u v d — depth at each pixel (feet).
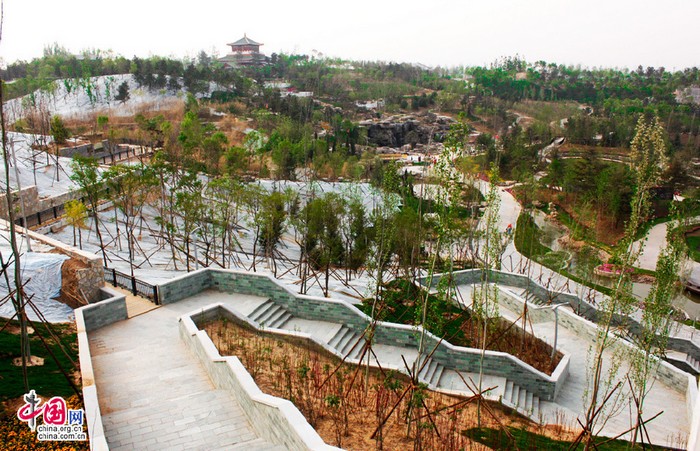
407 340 64.69
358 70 563.07
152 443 36.94
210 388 46.03
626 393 60.95
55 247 68.80
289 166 192.95
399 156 294.25
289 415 35.09
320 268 94.73
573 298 101.96
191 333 52.37
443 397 55.21
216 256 104.94
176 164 125.29
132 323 60.49
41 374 43.86
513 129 336.08
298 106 322.14
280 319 66.95
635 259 46.26
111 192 113.39
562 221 180.55
